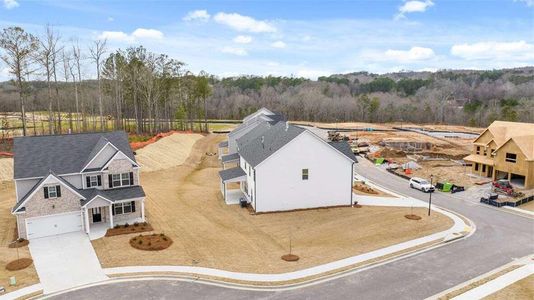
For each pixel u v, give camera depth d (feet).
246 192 141.79
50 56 226.38
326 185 130.31
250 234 106.11
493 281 77.77
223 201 137.49
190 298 71.77
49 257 90.07
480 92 628.69
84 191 112.47
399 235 105.29
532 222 116.88
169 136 256.32
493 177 170.60
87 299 71.46
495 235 105.70
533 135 163.43
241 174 141.08
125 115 339.36
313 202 129.80
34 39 289.94
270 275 80.94
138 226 109.29
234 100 538.47
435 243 99.30
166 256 90.27
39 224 103.09
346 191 132.46
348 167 131.44
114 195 112.88
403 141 296.10
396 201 140.26
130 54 272.92
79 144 121.19
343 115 502.38
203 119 466.29
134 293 73.67
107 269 83.71
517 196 143.54
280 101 534.78
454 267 84.99
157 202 135.23
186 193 148.15
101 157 116.37
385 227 111.65
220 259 89.04
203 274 81.35
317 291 74.33
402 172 191.31
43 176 108.06
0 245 96.48
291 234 106.42
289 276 80.48
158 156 204.85
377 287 75.82
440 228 110.52
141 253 91.91
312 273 81.92
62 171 111.24
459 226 112.27
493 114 431.02
